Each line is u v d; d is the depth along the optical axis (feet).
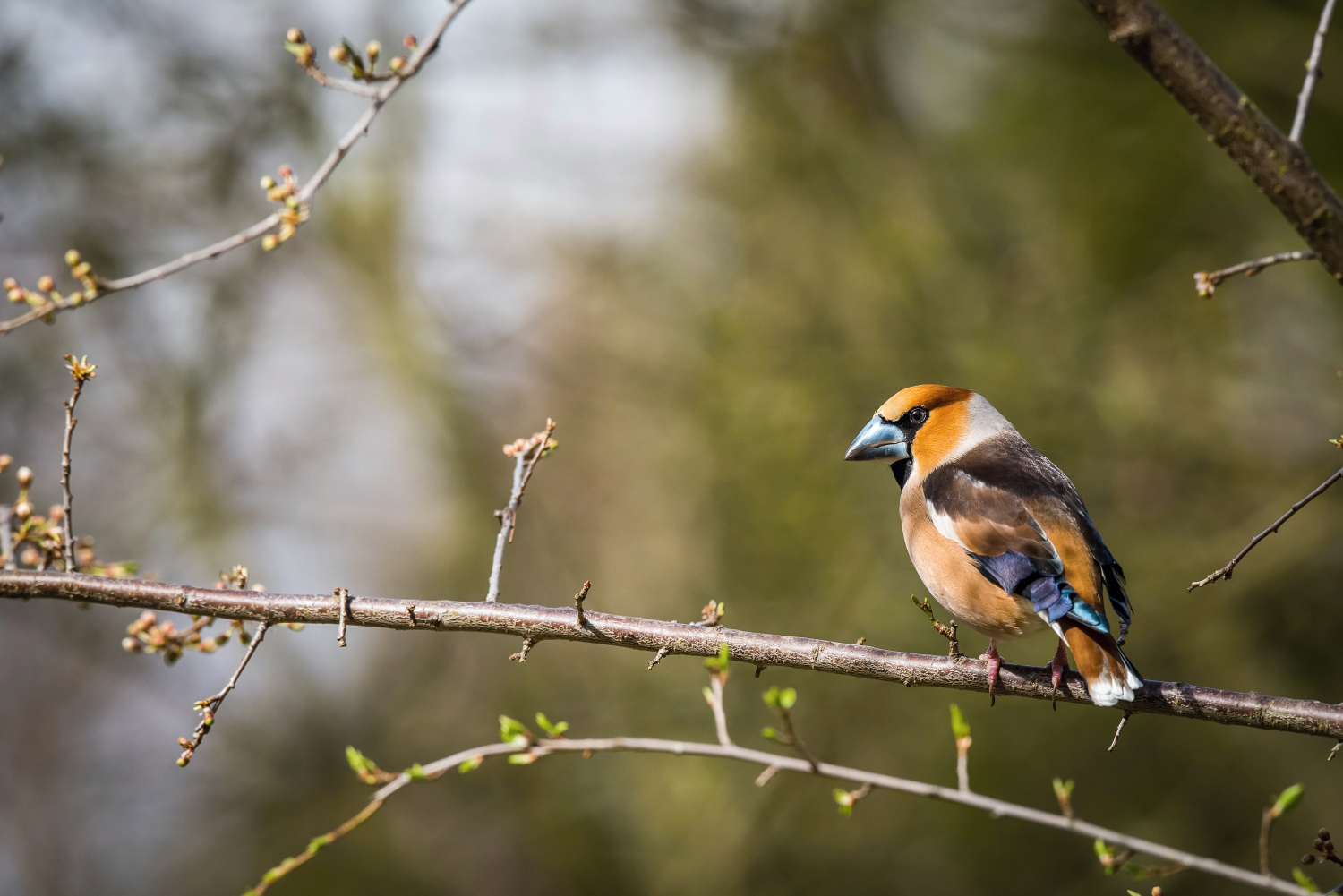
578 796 50.78
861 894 44.06
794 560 44.04
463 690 59.41
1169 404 42.73
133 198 55.26
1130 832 41.39
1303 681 41.39
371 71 16.71
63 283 53.88
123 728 59.88
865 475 43.98
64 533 20.16
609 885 52.16
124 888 58.18
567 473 60.03
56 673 59.57
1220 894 40.83
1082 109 45.93
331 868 55.52
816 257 49.03
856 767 44.34
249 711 59.26
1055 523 22.50
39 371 54.19
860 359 45.60
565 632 19.80
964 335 44.88
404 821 56.90
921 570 24.13
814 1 53.42
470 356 59.31
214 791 58.13
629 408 58.85
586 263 57.62
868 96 52.65
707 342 49.11
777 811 45.37
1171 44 17.07
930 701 43.57
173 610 20.03
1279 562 40.27
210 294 55.72
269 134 56.65
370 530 63.16
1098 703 19.54
